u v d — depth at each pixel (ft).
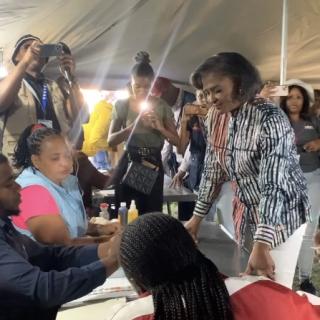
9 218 4.61
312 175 10.53
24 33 9.19
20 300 4.06
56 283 4.03
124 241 3.15
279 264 5.38
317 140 10.67
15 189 4.37
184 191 11.25
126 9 9.53
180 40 11.14
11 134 7.93
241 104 5.23
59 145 5.89
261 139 5.09
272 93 8.36
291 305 3.19
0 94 7.51
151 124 9.29
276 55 12.25
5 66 8.94
